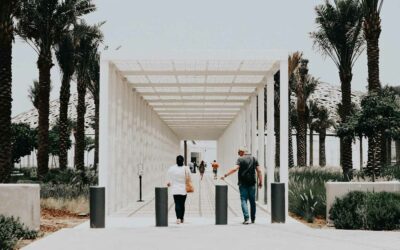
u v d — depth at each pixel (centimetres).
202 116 3528
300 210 1566
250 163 1318
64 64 3186
